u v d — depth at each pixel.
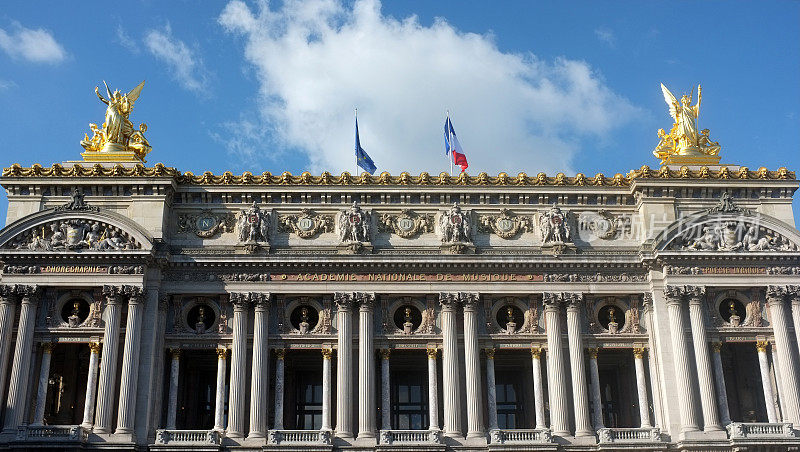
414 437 64.50
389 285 67.88
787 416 65.06
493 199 70.94
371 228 69.69
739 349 71.00
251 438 63.91
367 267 68.00
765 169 71.19
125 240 66.69
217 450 62.84
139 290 65.44
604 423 72.94
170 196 69.44
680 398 65.31
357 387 66.69
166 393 67.00
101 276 65.75
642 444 64.06
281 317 67.62
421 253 68.75
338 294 67.31
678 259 68.12
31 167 68.88
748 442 63.03
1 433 61.94
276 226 69.75
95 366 64.75
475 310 67.81
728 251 68.25
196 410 70.94
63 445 61.25
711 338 67.56
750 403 69.69
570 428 65.69
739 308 69.19
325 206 70.38
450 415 65.12
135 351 64.31
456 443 64.38
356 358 67.12
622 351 69.88
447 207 70.69
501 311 69.62
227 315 67.56
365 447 63.97
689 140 74.75
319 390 72.94
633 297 68.94
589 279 68.75
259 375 65.31
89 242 66.31
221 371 66.12
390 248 69.12
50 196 69.00
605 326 69.75
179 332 66.94
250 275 67.69
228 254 67.50
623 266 69.00
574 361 66.56
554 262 68.31
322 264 67.56
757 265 68.50
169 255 67.12
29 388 64.25
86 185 68.88
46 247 66.12
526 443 63.81
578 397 65.62
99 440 62.09
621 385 72.56
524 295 68.50
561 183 71.00
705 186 70.69
